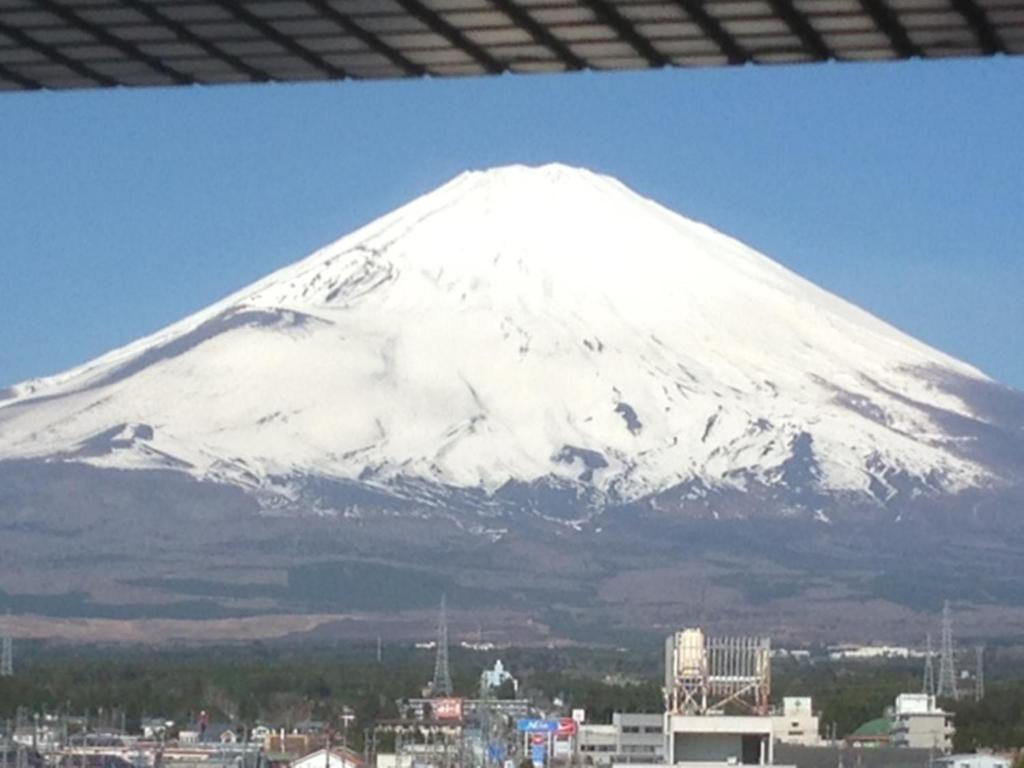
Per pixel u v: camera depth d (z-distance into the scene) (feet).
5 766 616.39
